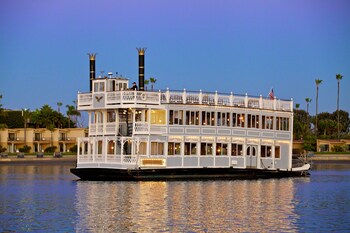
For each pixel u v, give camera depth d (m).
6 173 105.69
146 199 63.16
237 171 87.75
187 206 58.78
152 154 82.44
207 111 86.12
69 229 47.19
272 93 93.50
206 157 86.00
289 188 77.50
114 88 84.31
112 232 46.31
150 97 82.38
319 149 178.38
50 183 81.56
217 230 47.44
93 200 62.41
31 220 50.78
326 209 58.56
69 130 181.50
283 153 94.69
